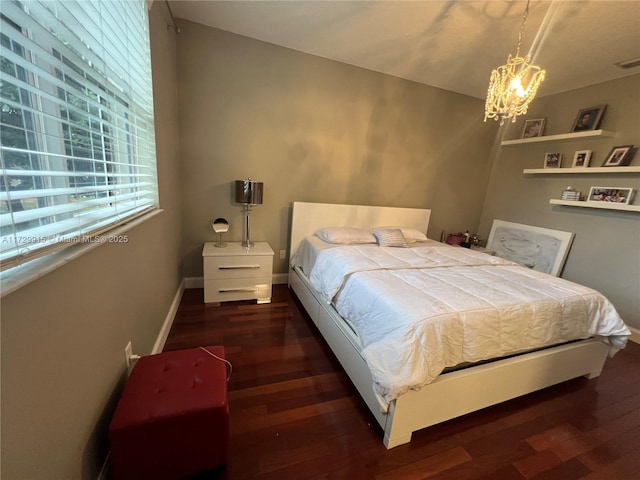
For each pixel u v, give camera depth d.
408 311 1.30
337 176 3.09
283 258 3.12
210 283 2.44
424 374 1.16
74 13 0.85
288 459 1.18
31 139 0.77
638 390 1.76
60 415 0.74
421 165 3.47
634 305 2.47
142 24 1.47
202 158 2.57
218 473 1.11
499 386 1.44
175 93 2.28
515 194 3.56
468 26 2.06
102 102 1.09
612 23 1.90
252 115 2.62
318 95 2.79
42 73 0.64
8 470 0.56
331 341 1.89
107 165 1.16
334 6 1.94
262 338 2.06
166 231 1.99
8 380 0.56
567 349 1.63
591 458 1.29
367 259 2.12
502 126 3.68
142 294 1.45
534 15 1.88
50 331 0.69
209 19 2.22
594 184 2.77
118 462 0.91
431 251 2.60
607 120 2.70
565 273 3.00
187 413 0.95
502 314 1.40
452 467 1.20
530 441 1.35
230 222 2.79
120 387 1.15
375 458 1.21
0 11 0.52
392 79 3.04
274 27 2.27
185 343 1.93
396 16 2.00
